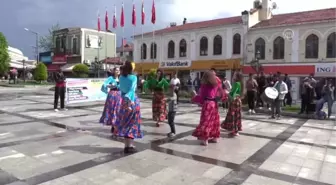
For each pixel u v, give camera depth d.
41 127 8.62
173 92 7.65
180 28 32.03
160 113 9.02
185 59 30.94
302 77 23.58
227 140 7.47
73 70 37.19
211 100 6.92
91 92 15.35
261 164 5.58
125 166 5.25
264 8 28.05
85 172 4.92
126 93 5.93
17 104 14.56
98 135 7.62
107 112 7.86
